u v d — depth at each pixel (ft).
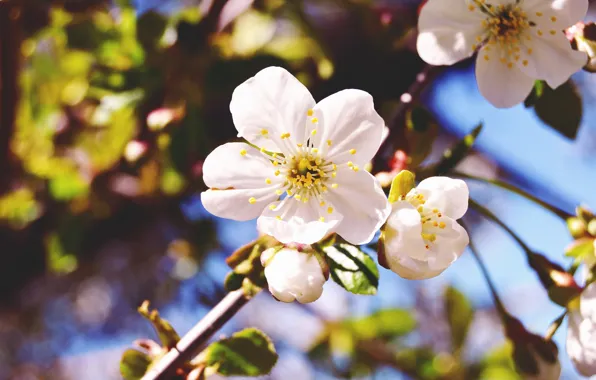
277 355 0.76
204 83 0.93
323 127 0.74
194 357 0.76
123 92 0.92
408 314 1.11
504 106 0.78
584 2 0.76
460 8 0.78
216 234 1.07
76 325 1.31
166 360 0.74
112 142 1.00
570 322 0.77
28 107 1.04
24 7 0.94
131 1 0.96
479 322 1.24
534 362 0.79
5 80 0.95
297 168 0.74
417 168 0.78
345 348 1.10
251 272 0.73
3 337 1.31
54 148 1.03
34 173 1.04
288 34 1.02
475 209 0.80
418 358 1.09
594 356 0.76
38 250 1.06
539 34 0.78
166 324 0.75
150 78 0.92
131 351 0.76
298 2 0.95
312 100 0.73
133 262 1.17
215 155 0.74
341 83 0.95
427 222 0.72
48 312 1.29
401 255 0.71
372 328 1.11
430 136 0.80
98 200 1.03
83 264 1.15
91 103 1.00
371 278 0.72
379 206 0.72
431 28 0.77
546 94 0.83
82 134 1.02
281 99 0.73
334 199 0.74
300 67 0.98
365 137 0.74
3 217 1.05
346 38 0.97
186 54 0.93
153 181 1.03
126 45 0.95
